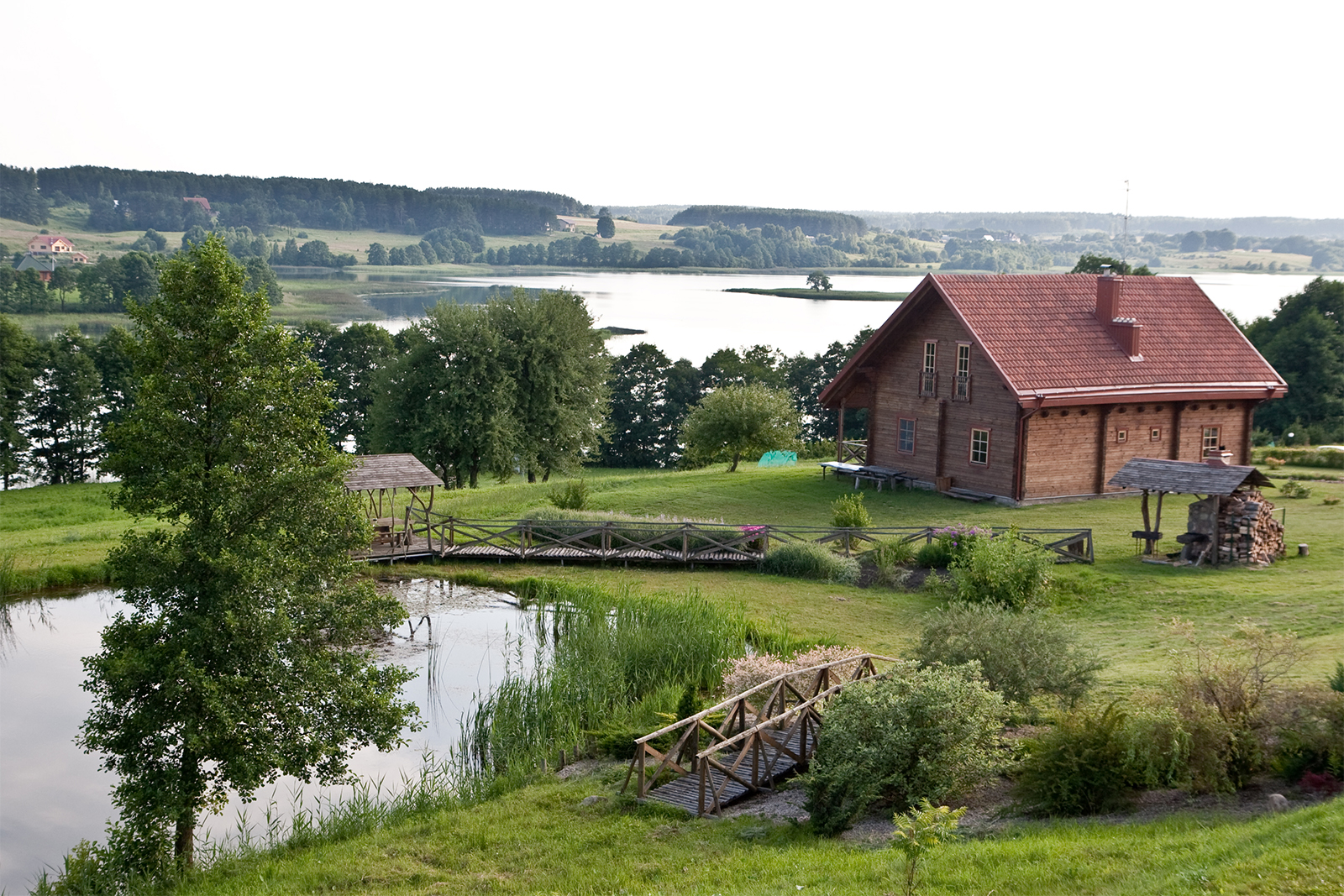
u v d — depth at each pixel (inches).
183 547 583.2
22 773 677.3
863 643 850.1
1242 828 419.5
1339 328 2645.2
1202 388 1424.7
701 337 5664.4
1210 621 842.8
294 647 608.7
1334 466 1656.0
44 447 2593.5
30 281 5241.1
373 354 2920.8
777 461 1948.8
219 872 537.3
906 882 398.9
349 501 650.2
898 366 1568.7
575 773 642.2
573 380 2172.7
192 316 596.1
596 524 1211.9
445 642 938.1
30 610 1039.6
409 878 495.5
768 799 574.2
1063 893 379.6
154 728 558.6
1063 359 1391.5
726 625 852.0
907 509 1374.3
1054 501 1390.3
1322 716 497.0
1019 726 618.2
